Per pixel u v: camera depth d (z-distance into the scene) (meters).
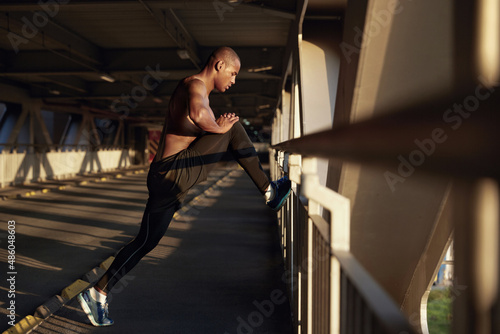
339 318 1.15
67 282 4.00
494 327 0.36
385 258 3.04
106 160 25.66
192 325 2.87
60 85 17.67
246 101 22.72
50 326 2.88
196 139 2.77
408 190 2.60
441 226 2.82
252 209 9.16
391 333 0.64
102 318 2.86
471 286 0.38
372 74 2.16
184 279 4.01
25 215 8.47
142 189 14.59
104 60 12.75
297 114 6.12
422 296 3.23
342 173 2.48
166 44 12.23
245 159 2.85
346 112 2.50
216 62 2.80
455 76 0.41
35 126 19.09
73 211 9.09
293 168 2.37
